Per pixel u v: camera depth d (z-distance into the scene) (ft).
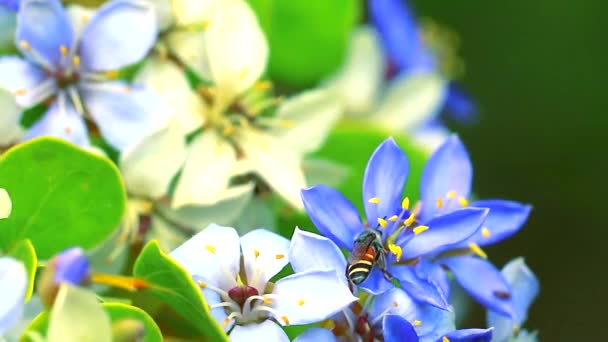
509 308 1.28
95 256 1.30
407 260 1.27
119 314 1.21
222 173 1.34
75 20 1.33
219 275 1.25
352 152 1.43
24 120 1.33
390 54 1.59
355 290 1.25
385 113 1.58
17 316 1.17
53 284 1.17
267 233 1.27
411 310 1.25
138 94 1.32
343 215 1.26
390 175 1.27
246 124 1.37
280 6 1.47
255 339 1.24
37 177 1.24
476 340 1.24
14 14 1.33
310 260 1.24
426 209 1.30
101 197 1.25
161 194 1.32
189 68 1.37
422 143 1.57
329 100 1.39
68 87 1.32
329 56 1.48
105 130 1.32
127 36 1.33
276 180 1.35
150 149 1.32
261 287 1.25
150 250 1.21
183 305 1.22
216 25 1.36
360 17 1.63
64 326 1.15
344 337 1.25
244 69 1.36
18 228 1.25
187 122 1.35
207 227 1.27
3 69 1.32
